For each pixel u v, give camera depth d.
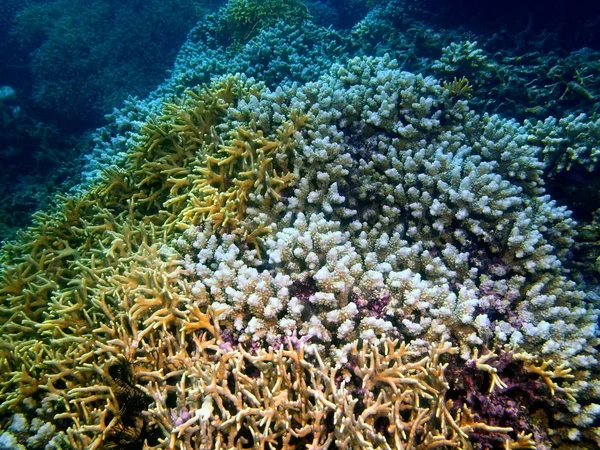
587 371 0.50
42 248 0.75
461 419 0.46
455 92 0.75
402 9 1.61
